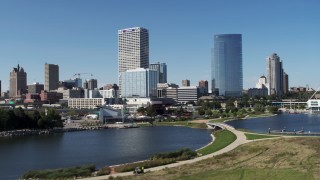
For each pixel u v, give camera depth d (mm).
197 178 122188
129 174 135875
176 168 143625
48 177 136750
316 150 165625
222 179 119062
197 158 167750
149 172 137125
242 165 142375
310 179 114750
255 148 182750
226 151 183125
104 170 142375
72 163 179625
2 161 187250
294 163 140375
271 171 126875
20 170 164000
